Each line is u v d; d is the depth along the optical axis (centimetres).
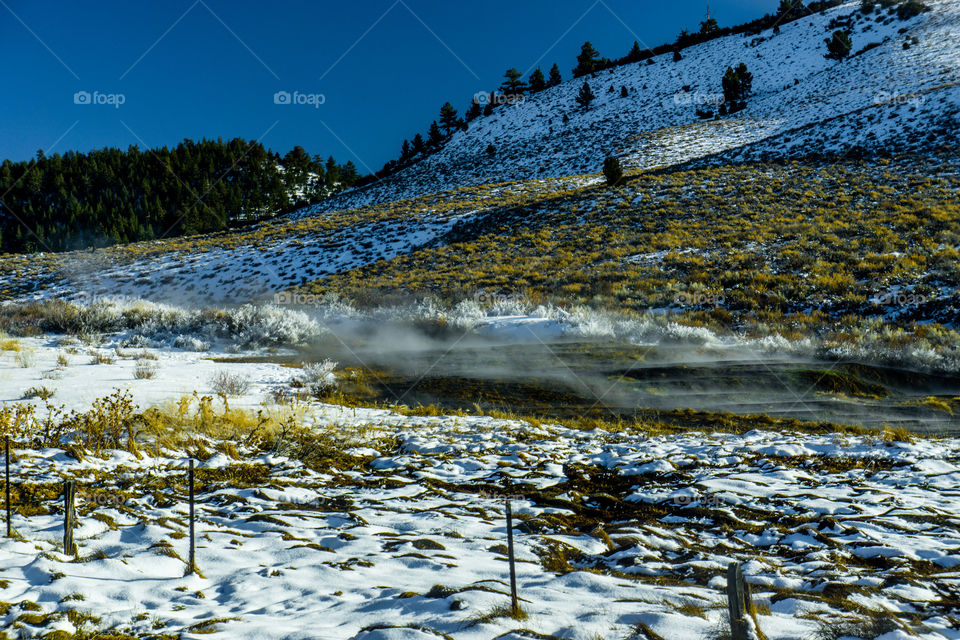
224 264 4747
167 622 324
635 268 2966
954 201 3219
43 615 321
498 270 3347
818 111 7412
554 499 632
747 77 9638
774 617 318
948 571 413
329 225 5662
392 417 1145
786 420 1141
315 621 322
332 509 595
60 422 870
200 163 13500
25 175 12406
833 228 3122
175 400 1080
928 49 8212
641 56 14538
